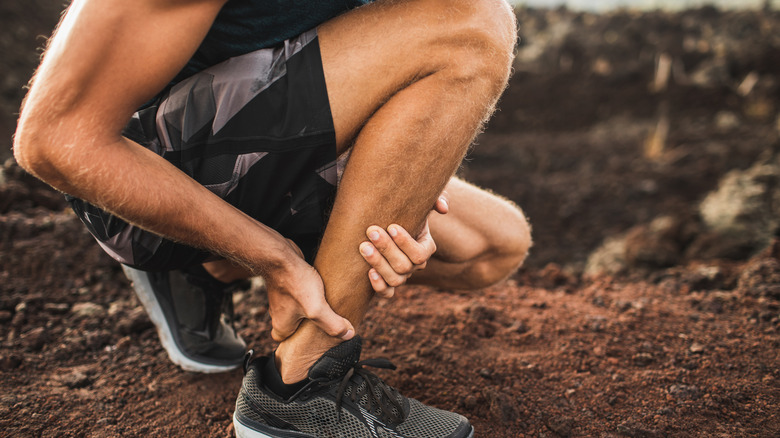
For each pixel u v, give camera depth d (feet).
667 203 27.94
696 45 49.08
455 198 5.28
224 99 3.85
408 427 4.36
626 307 7.42
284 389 4.42
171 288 5.57
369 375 4.49
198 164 3.94
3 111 26.40
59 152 3.17
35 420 5.08
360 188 3.93
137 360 6.23
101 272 8.10
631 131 40.27
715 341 6.44
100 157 3.25
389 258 3.99
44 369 5.98
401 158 3.84
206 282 5.56
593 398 5.49
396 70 3.88
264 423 4.47
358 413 4.33
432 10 3.86
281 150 3.92
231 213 3.79
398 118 3.83
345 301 4.16
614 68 47.75
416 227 4.15
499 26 3.88
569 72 47.93
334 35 3.95
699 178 29.78
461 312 7.15
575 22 56.90
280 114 3.88
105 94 3.17
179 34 3.27
